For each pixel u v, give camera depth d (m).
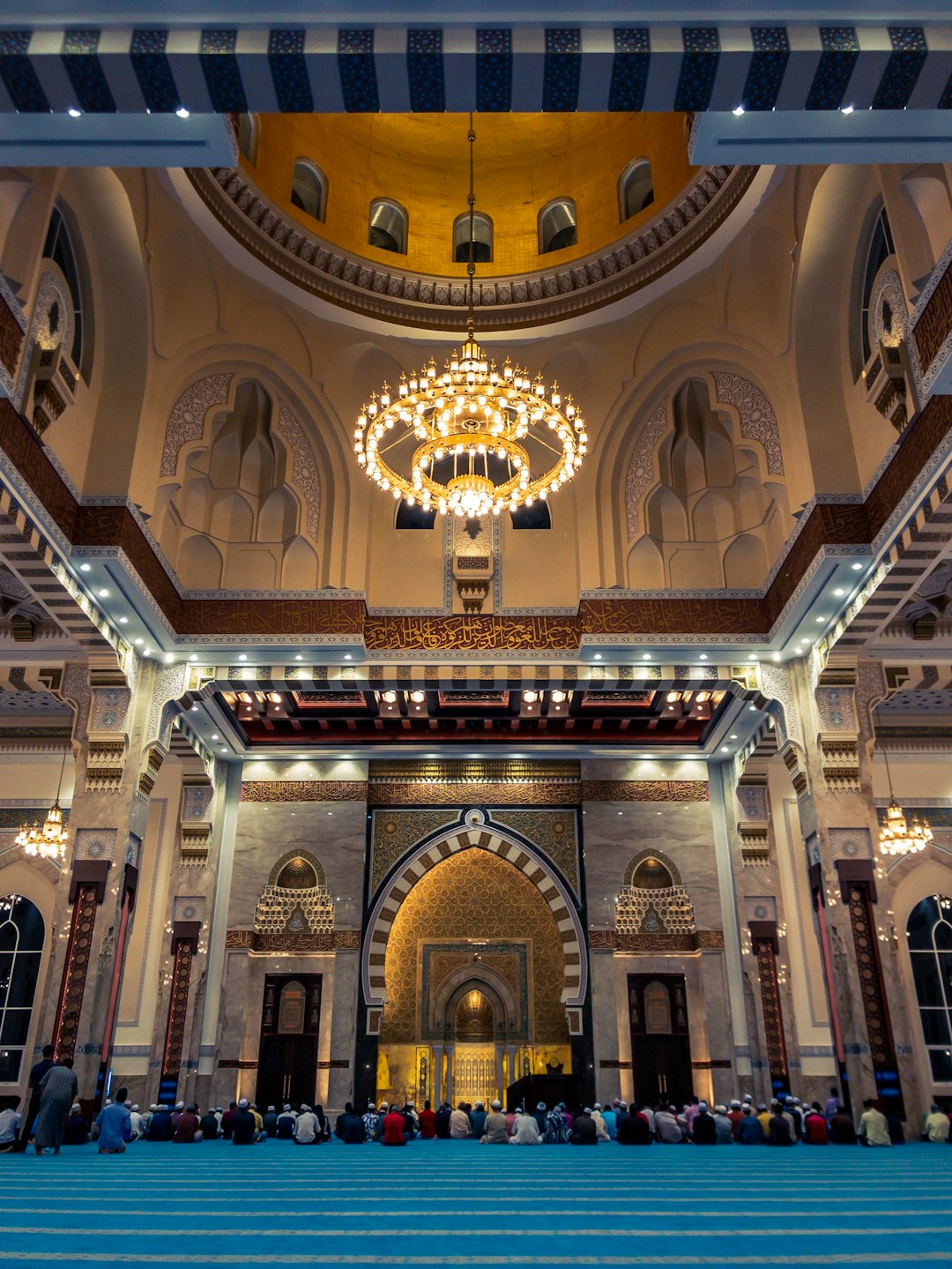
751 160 3.81
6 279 5.72
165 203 7.31
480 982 11.27
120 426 7.34
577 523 8.93
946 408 5.72
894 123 3.63
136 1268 2.15
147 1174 4.87
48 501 6.53
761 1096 9.71
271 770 11.02
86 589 7.36
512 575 9.16
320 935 10.39
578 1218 3.13
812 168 6.90
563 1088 9.83
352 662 8.76
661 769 11.07
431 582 9.14
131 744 8.03
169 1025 9.79
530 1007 11.09
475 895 11.47
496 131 9.63
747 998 10.05
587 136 9.38
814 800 7.85
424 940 11.33
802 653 8.42
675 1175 4.96
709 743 10.66
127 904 7.73
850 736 7.83
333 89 3.50
